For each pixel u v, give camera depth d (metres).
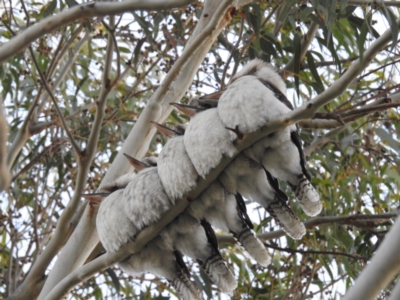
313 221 16.19
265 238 16.11
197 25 16.27
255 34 15.50
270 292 17.94
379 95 11.88
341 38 17.94
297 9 15.73
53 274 14.24
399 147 17.41
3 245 20.11
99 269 13.02
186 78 16.25
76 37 18.52
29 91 20.61
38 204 19.38
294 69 15.76
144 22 15.55
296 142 12.62
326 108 17.73
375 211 16.98
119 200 13.44
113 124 20.39
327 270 16.67
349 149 17.73
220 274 13.38
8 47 9.27
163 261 13.74
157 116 15.66
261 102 12.20
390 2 14.60
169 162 12.71
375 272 6.45
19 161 20.31
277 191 13.05
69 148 19.03
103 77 14.52
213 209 13.05
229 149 12.23
